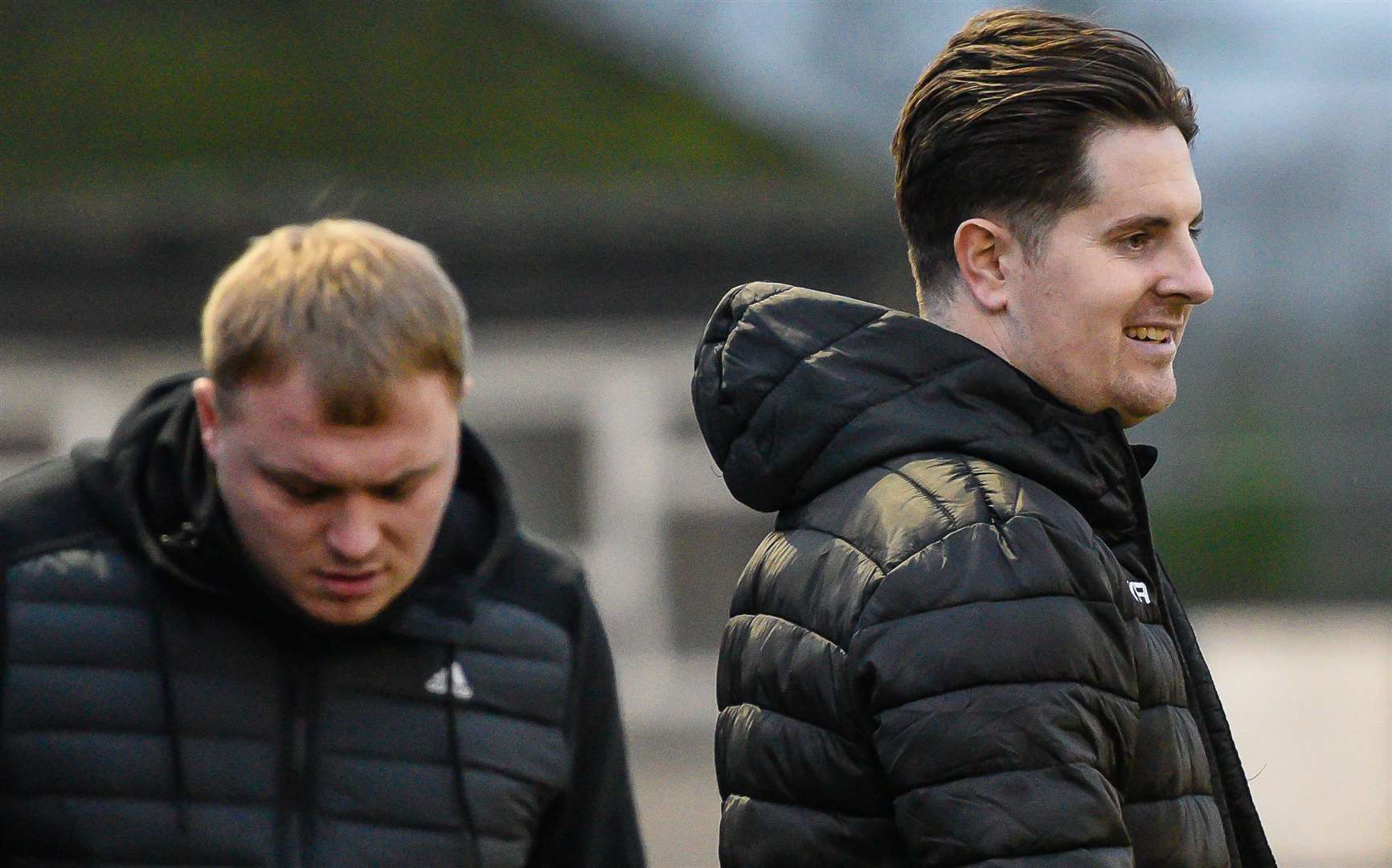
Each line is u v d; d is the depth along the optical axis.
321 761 8.27
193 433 8.33
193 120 53.03
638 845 9.48
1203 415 104.62
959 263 7.40
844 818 6.67
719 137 54.72
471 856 8.47
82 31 57.62
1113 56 7.16
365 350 7.54
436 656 8.62
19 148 50.72
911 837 6.32
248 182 47.28
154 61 56.25
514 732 8.74
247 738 8.20
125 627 8.20
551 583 9.16
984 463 6.88
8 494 8.48
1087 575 6.59
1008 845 6.16
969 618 6.38
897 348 7.14
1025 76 7.18
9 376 43.41
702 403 7.58
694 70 60.44
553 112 55.28
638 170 50.91
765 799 6.89
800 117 67.88
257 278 7.82
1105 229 7.09
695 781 35.19
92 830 7.95
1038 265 7.18
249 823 8.09
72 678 8.09
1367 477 87.81
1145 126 7.13
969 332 7.40
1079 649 6.42
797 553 7.02
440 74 56.88
